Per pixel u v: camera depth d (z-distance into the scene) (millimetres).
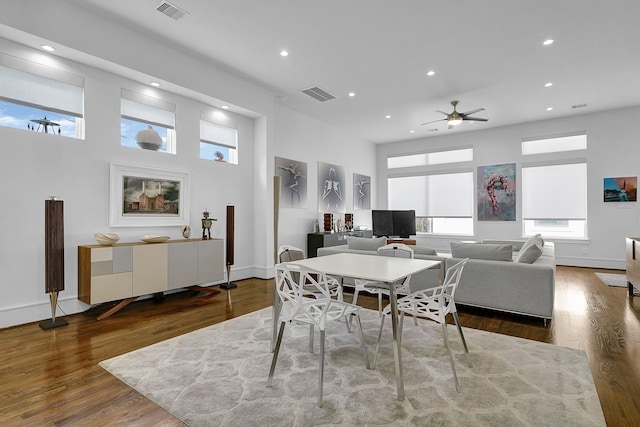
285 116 6133
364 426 1661
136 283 3607
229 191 5082
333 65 4363
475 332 2977
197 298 4199
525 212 7070
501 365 2322
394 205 8875
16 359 2426
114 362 2381
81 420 1725
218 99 4520
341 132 7621
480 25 3418
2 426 1666
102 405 1858
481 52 3986
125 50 3533
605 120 6250
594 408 1806
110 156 3723
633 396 1937
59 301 3354
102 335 2914
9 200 3047
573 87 5062
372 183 8867
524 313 3268
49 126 3340
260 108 5176
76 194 3469
